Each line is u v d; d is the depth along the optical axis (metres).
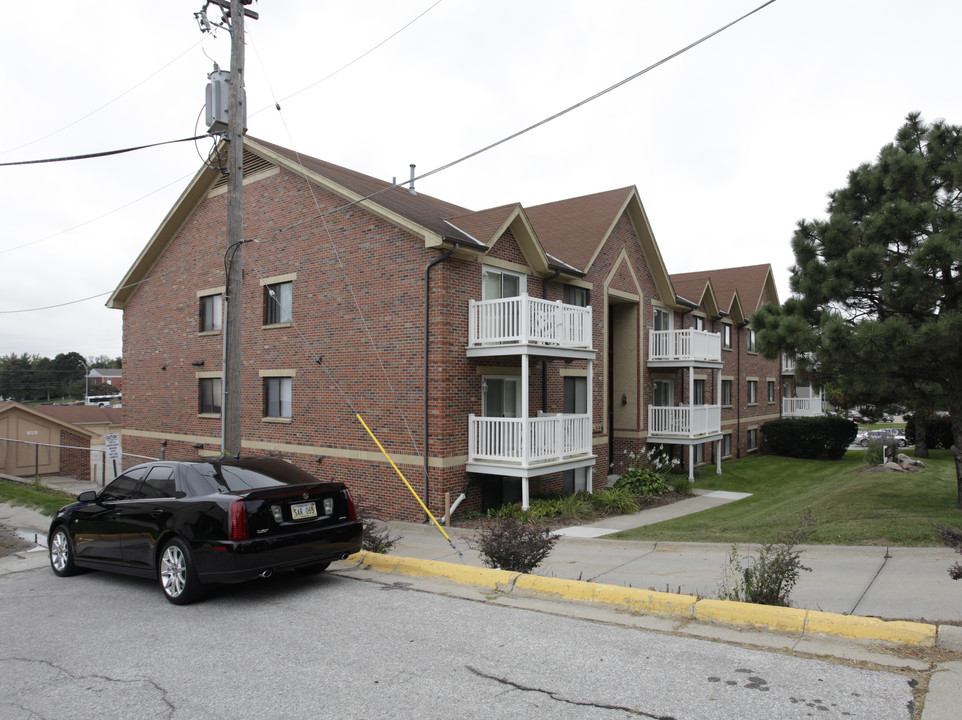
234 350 11.79
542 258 17.28
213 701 4.89
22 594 8.35
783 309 13.89
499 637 6.10
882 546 9.20
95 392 120.12
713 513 15.95
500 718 4.47
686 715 4.43
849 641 5.68
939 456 26.53
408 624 6.57
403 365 15.38
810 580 7.74
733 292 30.56
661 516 16.22
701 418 23.88
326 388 16.98
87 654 5.98
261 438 18.56
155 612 7.29
